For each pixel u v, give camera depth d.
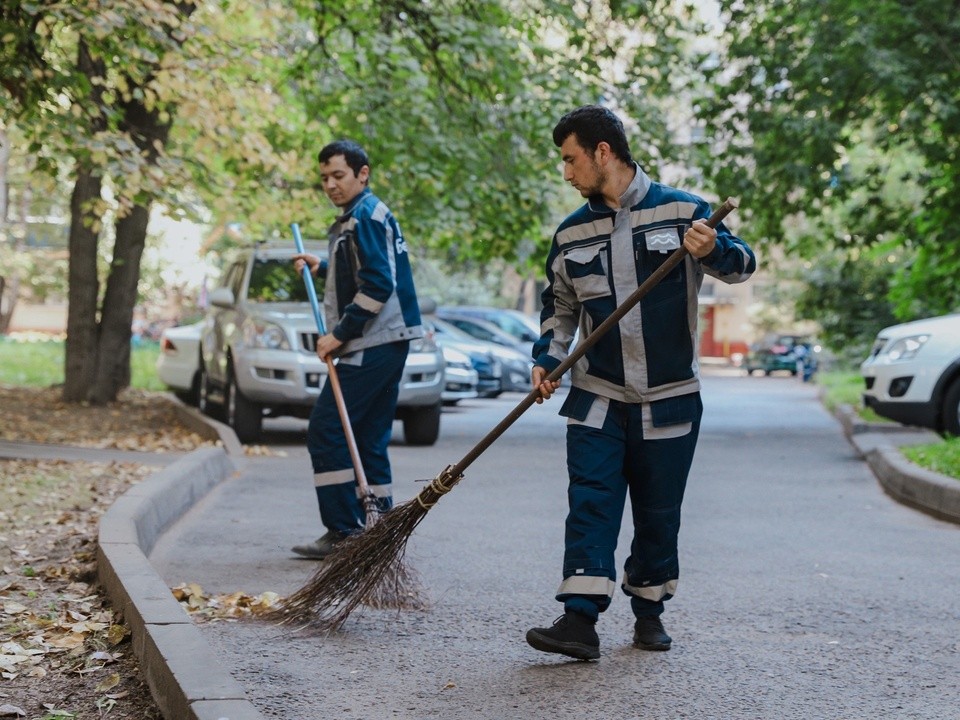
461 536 8.00
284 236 17.34
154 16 11.30
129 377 18.77
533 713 4.21
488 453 13.56
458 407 22.03
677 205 4.71
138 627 4.80
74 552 6.75
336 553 5.46
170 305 56.09
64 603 5.68
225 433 13.04
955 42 17.02
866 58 16.72
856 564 7.16
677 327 4.75
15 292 53.69
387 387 6.93
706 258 4.54
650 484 4.88
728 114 18.56
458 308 29.55
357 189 6.97
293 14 16.59
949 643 5.27
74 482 9.28
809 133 17.48
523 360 26.02
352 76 16.95
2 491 8.66
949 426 13.29
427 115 16.66
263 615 5.55
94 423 14.75
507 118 17.25
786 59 17.88
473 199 16.86
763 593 6.30
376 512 6.36
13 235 46.97
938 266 20.92
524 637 5.31
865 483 11.26
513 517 8.84
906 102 17.72
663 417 4.77
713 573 6.85
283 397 13.49
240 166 13.75
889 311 34.47
